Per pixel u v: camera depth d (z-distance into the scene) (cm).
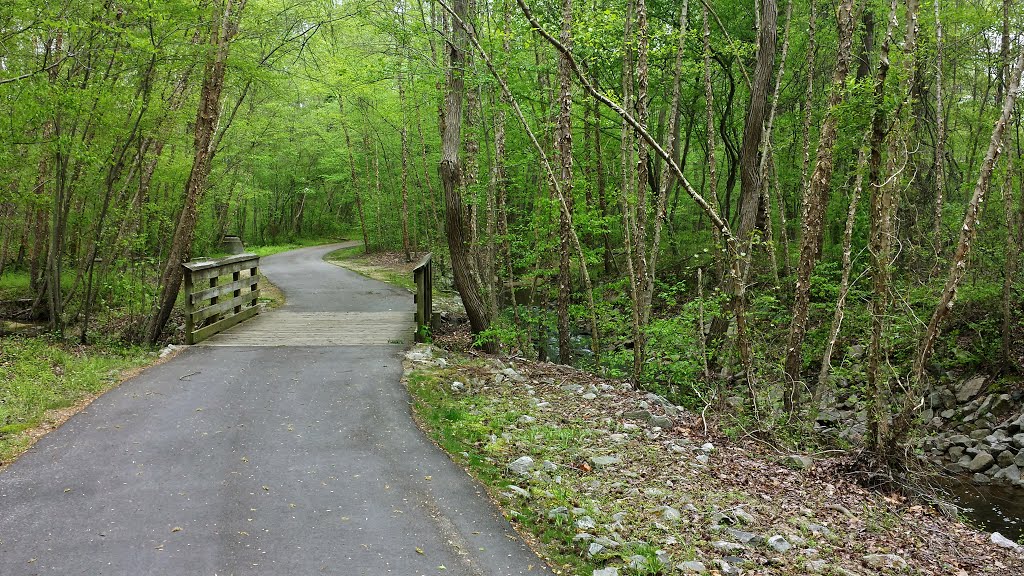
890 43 716
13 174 1084
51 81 1032
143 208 1223
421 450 546
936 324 643
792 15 1481
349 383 728
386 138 2769
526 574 362
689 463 589
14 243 1861
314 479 479
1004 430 930
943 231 1298
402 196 2736
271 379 738
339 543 387
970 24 1142
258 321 1136
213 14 1089
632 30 1121
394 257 2762
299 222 4500
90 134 1080
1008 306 1002
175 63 1063
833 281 1303
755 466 625
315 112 2792
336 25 1484
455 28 1021
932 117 1451
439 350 923
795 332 810
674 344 986
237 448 534
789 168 1602
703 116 1703
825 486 614
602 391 820
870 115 696
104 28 937
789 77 1557
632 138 1074
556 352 1377
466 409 675
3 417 573
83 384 688
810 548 445
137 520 405
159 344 1098
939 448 961
